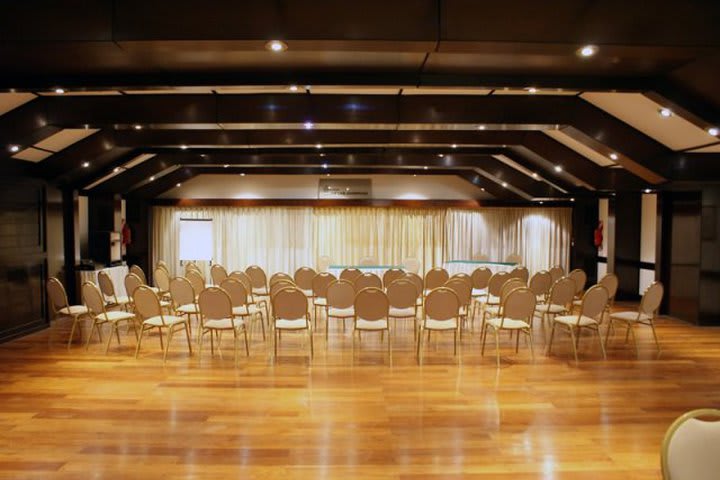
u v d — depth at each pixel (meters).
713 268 7.41
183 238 11.98
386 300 5.26
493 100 5.74
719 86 4.11
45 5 3.26
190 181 12.30
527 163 8.96
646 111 5.71
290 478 2.98
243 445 3.40
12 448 3.36
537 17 3.29
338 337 6.56
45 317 7.32
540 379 4.83
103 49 3.45
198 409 4.04
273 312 5.43
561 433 3.62
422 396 4.35
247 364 5.30
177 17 3.24
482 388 4.56
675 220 8.06
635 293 9.98
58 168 7.25
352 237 12.41
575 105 5.94
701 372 5.10
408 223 12.45
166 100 5.61
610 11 3.31
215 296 5.33
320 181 12.33
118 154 7.91
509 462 3.19
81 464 3.14
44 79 4.26
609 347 6.11
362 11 3.23
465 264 11.19
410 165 10.04
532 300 5.40
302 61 4.02
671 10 3.32
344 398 4.29
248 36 3.24
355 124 5.70
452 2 3.25
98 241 9.88
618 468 3.12
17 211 6.72
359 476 3.01
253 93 5.61
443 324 5.59
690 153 6.70
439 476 3.01
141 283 6.70
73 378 4.83
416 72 4.28
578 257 11.92
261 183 12.34
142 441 3.46
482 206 12.34
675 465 1.95
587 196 10.25
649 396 4.38
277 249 12.37
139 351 5.84
